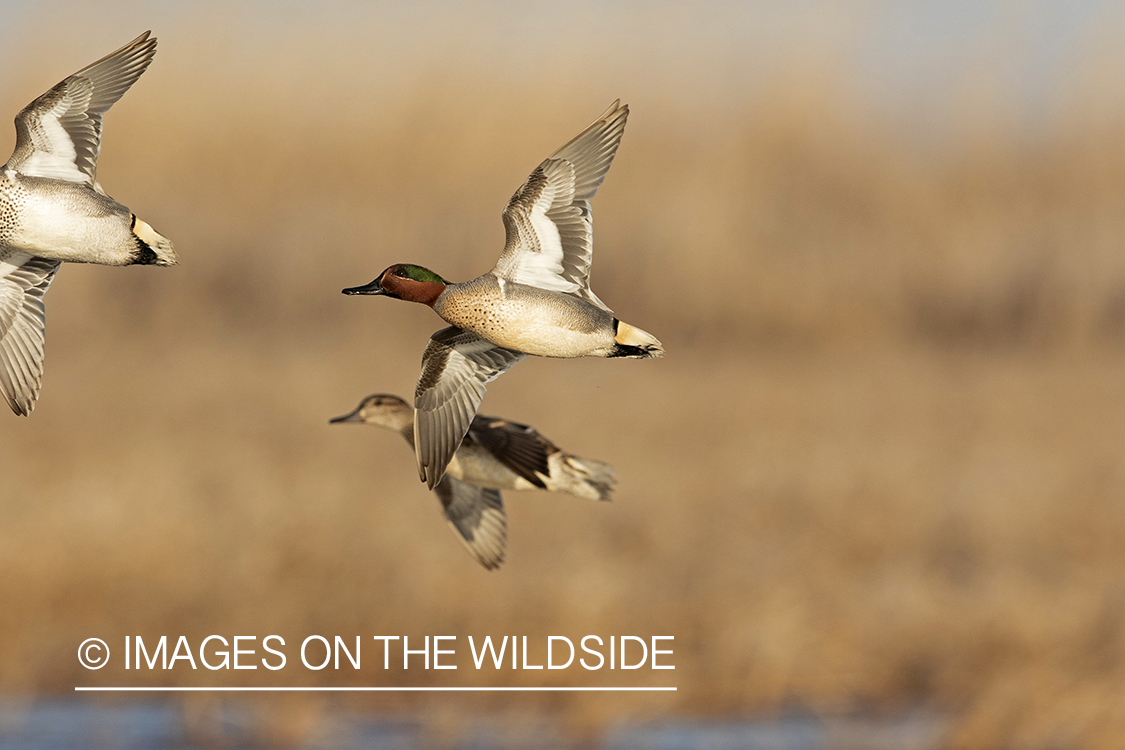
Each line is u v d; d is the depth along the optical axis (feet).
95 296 136.15
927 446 94.89
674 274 138.10
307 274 139.23
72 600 64.90
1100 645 58.54
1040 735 51.70
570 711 56.03
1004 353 136.36
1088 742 51.06
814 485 83.05
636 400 109.29
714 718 56.44
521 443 47.67
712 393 112.88
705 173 143.33
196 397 106.52
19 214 35.37
